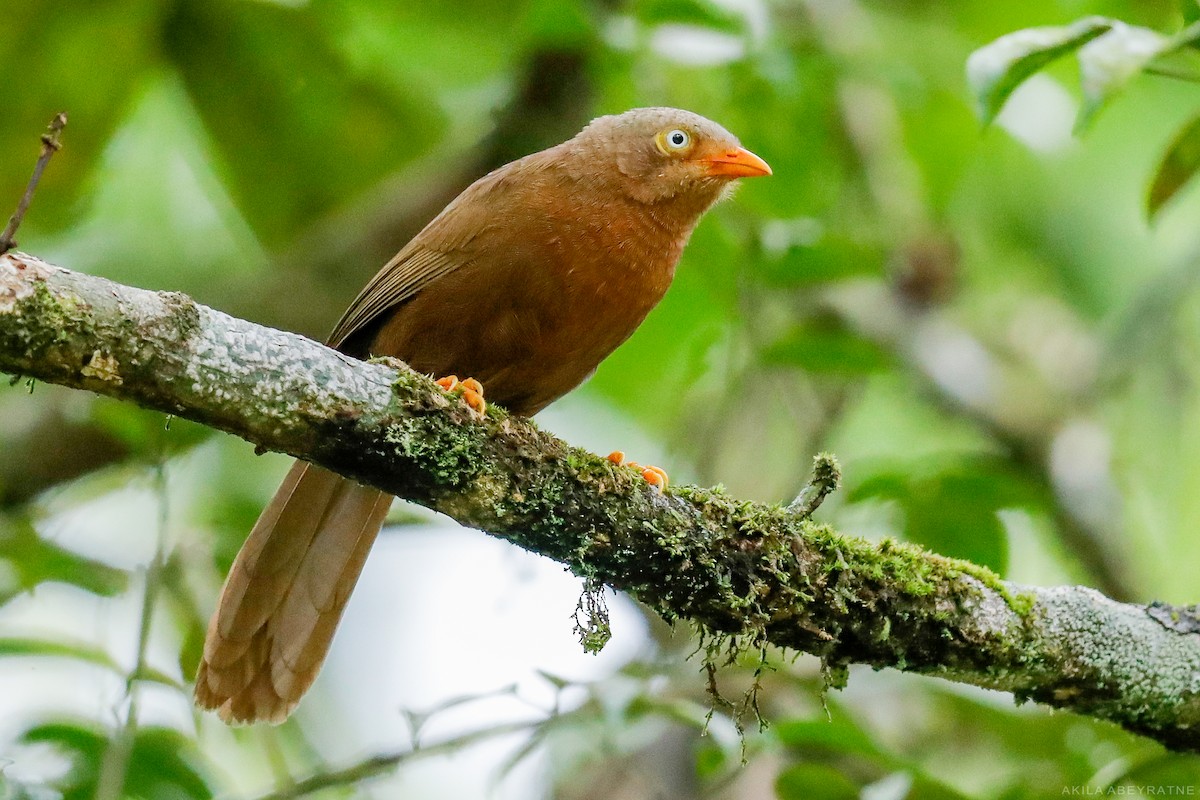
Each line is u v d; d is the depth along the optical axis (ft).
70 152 41.55
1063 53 26.30
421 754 29.45
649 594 24.53
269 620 29.68
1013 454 43.62
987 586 25.08
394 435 22.24
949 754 39.83
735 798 36.11
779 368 40.75
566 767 36.22
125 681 30.30
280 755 36.17
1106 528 41.57
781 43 38.58
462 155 42.91
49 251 44.98
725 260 40.27
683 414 43.68
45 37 40.29
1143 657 25.49
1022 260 48.98
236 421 21.29
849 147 47.29
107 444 37.24
